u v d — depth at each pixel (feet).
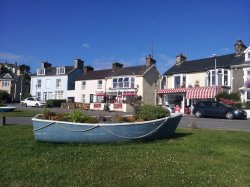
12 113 94.27
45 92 245.86
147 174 25.44
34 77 252.21
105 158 30.45
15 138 40.93
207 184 23.47
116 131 38.73
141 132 40.19
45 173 24.88
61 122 37.52
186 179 24.44
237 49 157.99
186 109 140.67
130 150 34.63
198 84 162.91
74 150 33.88
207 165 29.07
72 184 22.43
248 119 106.63
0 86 289.53
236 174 26.45
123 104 161.68
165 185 22.84
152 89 199.11
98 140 38.45
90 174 24.86
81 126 37.70
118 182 23.15
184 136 47.14
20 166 26.78
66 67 245.24
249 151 36.40
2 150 33.06
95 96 214.69
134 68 207.82
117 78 204.54
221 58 164.35
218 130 58.54
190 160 30.66
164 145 38.47
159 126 41.70
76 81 226.58
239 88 146.20
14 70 349.61
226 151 35.73
